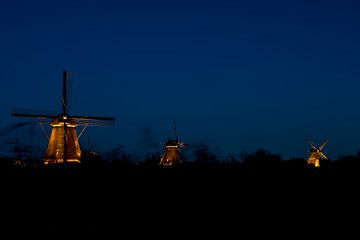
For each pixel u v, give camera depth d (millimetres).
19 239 11016
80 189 14367
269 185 15438
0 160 15789
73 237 11156
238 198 14234
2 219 12102
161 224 12242
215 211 13180
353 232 11859
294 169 17453
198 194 14359
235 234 11734
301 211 13281
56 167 16391
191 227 11992
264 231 11859
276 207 13453
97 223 12117
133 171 16375
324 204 13773
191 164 17375
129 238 11180
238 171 16906
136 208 13133
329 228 12078
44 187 14469
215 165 17547
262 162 17688
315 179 16391
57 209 12875
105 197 13938
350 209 13406
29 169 15828
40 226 11789
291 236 11602
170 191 14633
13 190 13977
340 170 17562
